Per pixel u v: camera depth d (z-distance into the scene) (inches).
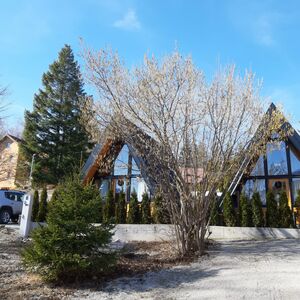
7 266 330.3
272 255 376.8
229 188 602.5
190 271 313.1
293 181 661.3
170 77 381.4
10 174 1382.9
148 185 584.1
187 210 390.6
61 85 1555.1
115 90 398.3
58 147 1449.3
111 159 685.3
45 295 245.6
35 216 685.9
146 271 314.3
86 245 279.7
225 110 395.5
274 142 586.2
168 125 379.2
